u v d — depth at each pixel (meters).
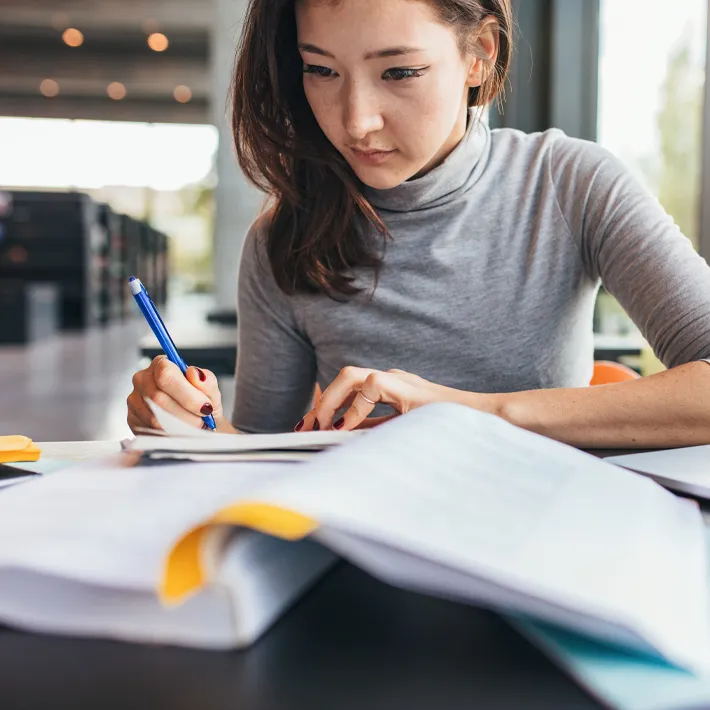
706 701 0.26
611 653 0.29
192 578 0.29
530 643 0.31
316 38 0.73
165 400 0.72
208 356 1.71
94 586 0.31
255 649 0.30
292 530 0.28
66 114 17.08
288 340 1.08
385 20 0.71
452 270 0.99
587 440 0.69
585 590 0.28
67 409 4.12
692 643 0.28
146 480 0.45
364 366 1.03
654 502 0.42
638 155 2.40
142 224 14.17
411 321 1.00
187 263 20.62
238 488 0.42
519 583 0.28
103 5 11.93
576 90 2.50
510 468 0.42
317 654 0.30
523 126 2.56
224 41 5.21
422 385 0.72
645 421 0.69
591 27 2.48
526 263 0.99
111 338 9.02
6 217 10.07
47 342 8.35
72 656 0.30
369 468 0.36
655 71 2.34
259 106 0.91
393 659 0.30
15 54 14.50
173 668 0.29
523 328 0.99
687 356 0.80
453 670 0.29
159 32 13.26
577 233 0.96
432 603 0.34
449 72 0.76
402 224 0.99
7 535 0.35
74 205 10.12
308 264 0.99
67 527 0.35
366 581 0.37
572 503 0.38
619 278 0.90
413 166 0.81
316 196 0.96
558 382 1.01
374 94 0.76
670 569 0.33
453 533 0.30
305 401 1.13
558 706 0.26
